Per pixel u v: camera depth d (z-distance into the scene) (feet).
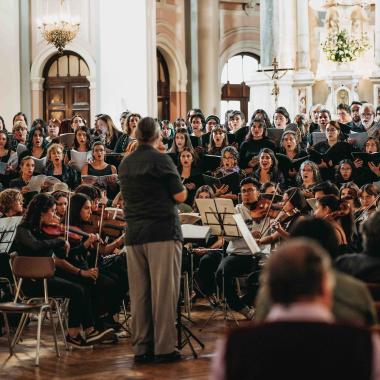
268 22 77.66
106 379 24.34
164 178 25.61
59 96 79.10
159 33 87.25
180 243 26.18
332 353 9.96
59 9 77.05
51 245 28.35
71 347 28.96
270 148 42.96
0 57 72.54
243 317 33.99
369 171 40.47
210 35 90.43
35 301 29.53
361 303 14.96
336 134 44.62
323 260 10.32
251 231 32.81
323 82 77.97
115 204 36.14
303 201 31.78
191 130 52.80
